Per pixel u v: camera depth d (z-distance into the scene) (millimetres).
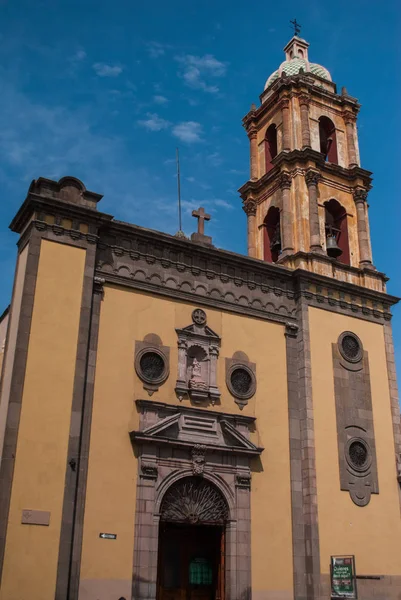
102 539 22594
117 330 25641
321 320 30844
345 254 34688
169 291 27422
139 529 23359
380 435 30406
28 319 23594
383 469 29797
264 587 25281
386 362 32250
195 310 27922
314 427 28500
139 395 25188
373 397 30953
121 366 25188
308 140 35000
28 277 24125
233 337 28531
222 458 26156
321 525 26953
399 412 31469
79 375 23812
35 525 21328
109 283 26172
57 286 24578
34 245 24656
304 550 26547
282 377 29125
